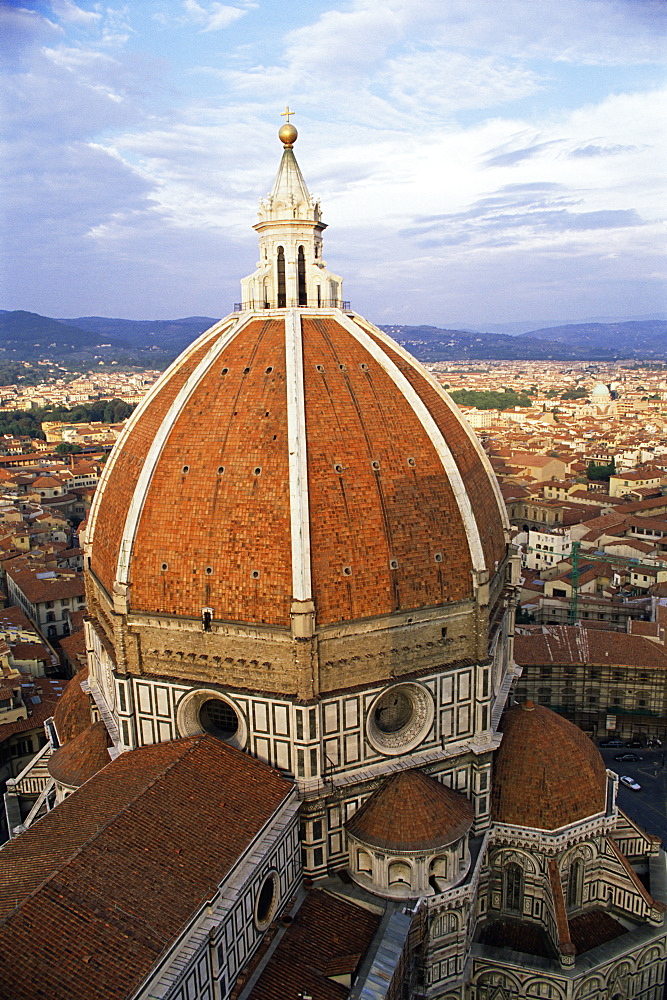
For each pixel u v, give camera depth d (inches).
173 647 2935.5
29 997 1846.7
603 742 6043.3
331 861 2955.2
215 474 2906.0
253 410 2987.2
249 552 2805.1
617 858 3334.2
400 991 2647.6
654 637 6333.7
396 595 2893.7
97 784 2805.1
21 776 4205.2
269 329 3275.1
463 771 3174.2
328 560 2795.3
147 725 3036.4
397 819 2847.0
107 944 2020.2
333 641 2824.8
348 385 3080.7
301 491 2763.3
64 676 6855.3
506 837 3233.3
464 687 3093.0
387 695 3063.5
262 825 2600.9
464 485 3179.1
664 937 3238.2
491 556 3326.8
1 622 7273.6
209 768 2746.1
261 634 2787.9
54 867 2215.8
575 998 3043.8
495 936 3280.0
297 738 2810.0
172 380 3459.6
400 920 2743.6
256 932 2596.0
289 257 3432.6
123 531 3002.0
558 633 6378.0
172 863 2332.7
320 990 2488.9
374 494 2898.6
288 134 3476.9
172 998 2064.5
